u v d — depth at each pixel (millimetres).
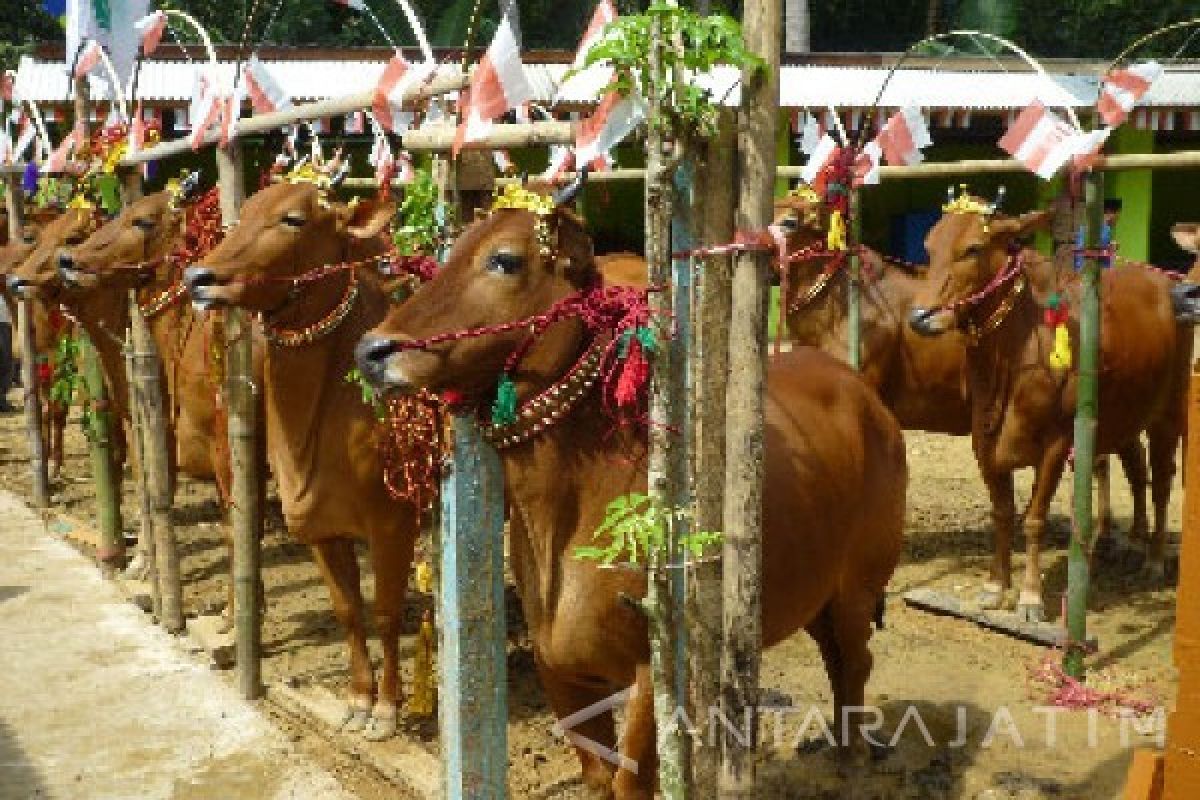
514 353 3678
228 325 6062
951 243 6992
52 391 9688
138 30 6109
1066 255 7215
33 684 6500
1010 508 7367
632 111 3305
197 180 7199
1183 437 8039
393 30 19281
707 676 3512
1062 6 25953
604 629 3760
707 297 3348
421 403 4762
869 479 4871
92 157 8078
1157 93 16406
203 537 9414
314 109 5336
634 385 3494
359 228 5426
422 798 5133
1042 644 6871
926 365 8305
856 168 7758
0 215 13133
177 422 7297
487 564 4070
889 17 27750
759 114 3189
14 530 9602
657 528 3396
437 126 4277
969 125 16844
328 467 5473
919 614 7480
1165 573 8227
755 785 5148
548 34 20609
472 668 4070
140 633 7293
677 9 3156
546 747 5691
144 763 5586
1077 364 6879
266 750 5727
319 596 8070
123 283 7078
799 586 4398
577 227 3736
